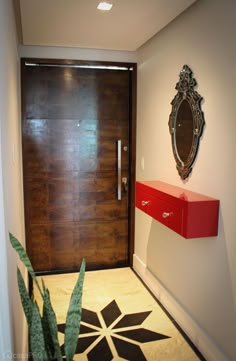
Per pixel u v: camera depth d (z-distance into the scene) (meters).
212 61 1.86
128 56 3.16
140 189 2.63
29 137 3.09
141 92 3.08
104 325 2.36
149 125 2.89
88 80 3.15
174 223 2.00
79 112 3.17
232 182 1.72
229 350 1.79
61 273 3.29
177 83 2.28
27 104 3.04
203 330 2.05
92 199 3.32
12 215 1.68
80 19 2.26
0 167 1.18
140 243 3.22
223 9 1.74
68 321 1.36
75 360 1.99
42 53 3.00
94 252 3.39
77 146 3.21
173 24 2.33
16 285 1.62
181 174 2.29
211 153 1.91
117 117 3.26
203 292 2.04
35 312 1.22
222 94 1.78
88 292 2.87
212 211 1.85
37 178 3.16
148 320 2.43
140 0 1.95
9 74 1.76
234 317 1.74
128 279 3.15
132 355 2.05
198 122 2.02
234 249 1.72
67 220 3.29
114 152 3.30
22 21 2.30
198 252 2.09
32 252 3.25
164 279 2.64
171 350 2.10
